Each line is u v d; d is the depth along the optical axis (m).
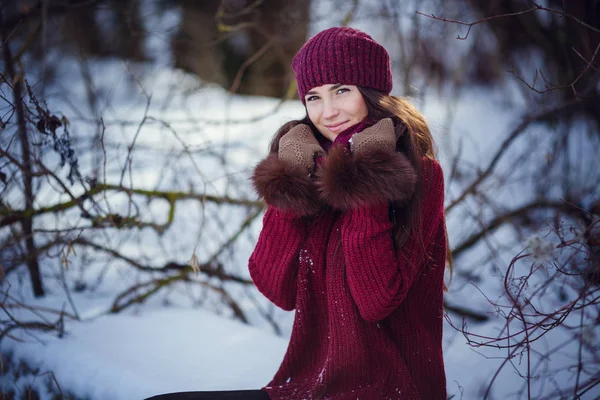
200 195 3.23
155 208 3.77
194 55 5.93
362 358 1.69
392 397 1.65
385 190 1.58
